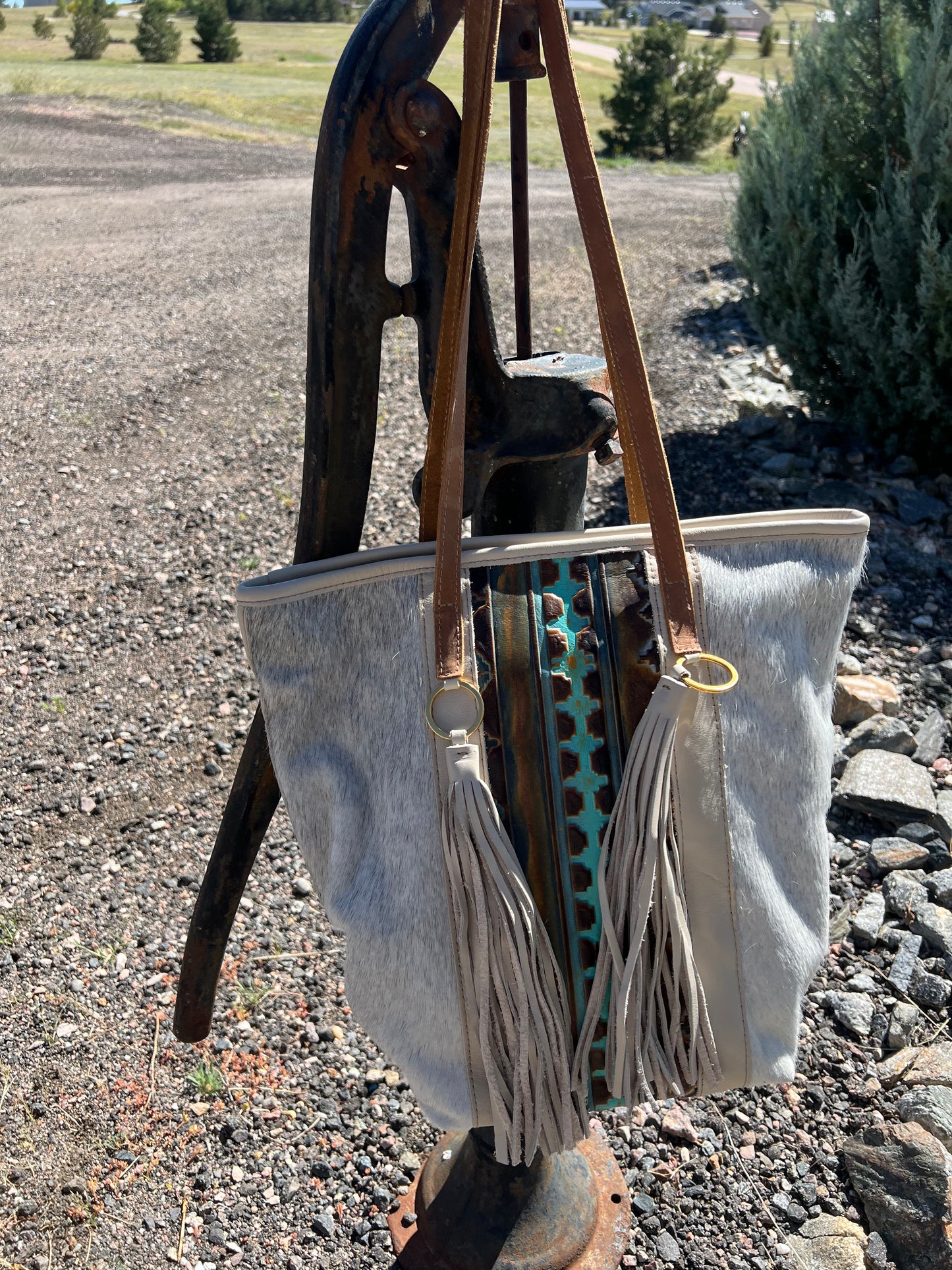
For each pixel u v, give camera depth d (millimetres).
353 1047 2254
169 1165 2002
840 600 1268
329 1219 1904
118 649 3744
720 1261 1830
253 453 5336
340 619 1175
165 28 39531
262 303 8086
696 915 1222
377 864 1183
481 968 1138
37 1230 1886
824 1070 2182
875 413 4805
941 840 2727
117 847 2855
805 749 1249
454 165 1146
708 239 9734
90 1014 2324
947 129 4172
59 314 7816
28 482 4945
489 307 1229
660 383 5973
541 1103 1189
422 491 1314
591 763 1174
